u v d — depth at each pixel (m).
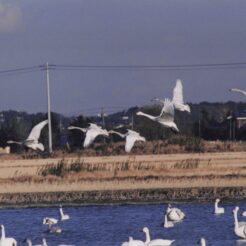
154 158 76.19
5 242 48.19
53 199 71.38
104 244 49.31
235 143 82.75
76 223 58.91
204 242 45.22
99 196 71.00
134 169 75.06
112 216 61.75
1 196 72.31
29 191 73.75
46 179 74.81
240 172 73.00
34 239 52.56
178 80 43.16
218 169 73.81
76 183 73.88
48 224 55.19
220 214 59.91
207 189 70.06
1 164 77.06
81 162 76.38
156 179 73.19
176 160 75.31
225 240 48.75
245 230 48.81
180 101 43.38
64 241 51.06
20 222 61.41
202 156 76.19
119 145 83.19
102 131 53.56
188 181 72.31
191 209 63.66
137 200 69.69
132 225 56.91
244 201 67.62
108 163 76.06
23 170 76.19
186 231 52.72
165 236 51.19
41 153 81.75
